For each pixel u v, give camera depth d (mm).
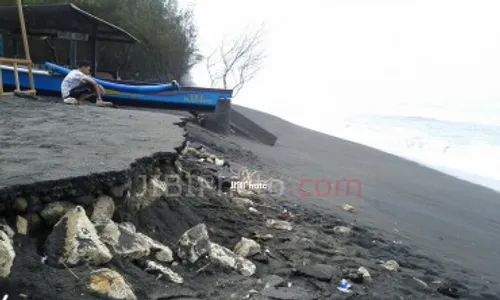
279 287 3984
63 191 3271
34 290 2656
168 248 3971
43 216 3197
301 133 23922
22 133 5207
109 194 3715
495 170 21000
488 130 32562
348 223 7801
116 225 3637
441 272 6398
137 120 6969
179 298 3238
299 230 6352
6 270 2633
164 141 5305
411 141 28156
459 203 13305
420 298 4809
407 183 15031
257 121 25359
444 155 24250
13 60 9258
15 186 2969
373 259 5984
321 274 4535
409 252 7031
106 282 2916
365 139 28891
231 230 5441
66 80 10062
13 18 13039
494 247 9086
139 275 3334
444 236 9234
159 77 24859
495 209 13203
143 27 22812
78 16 12883
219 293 3604
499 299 5660
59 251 3023
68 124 6117
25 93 9266
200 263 4008
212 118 15992
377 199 11398
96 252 3094
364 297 4312
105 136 5363
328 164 15938
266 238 5461
